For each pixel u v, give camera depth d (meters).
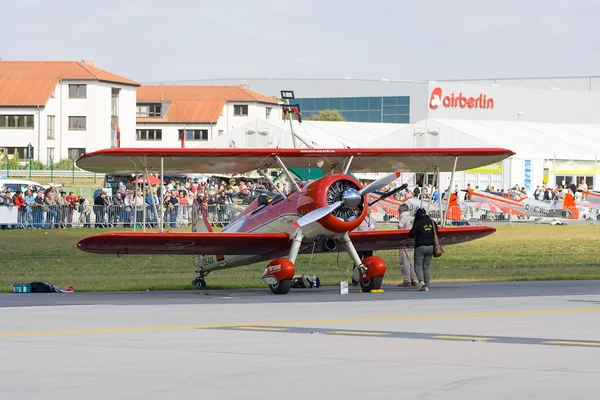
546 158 122.06
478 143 120.38
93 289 41.66
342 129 133.25
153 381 18.20
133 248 41.28
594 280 46.78
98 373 19.03
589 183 126.50
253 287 44.44
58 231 90.69
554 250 71.50
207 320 28.52
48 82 190.62
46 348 22.34
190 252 42.88
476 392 17.12
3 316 29.39
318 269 55.81
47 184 145.75
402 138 120.81
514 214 110.88
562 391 17.19
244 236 40.31
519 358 20.80
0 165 168.25
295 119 130.38
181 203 99.06
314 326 26.91
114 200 98.19
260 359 20.72
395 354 21.41
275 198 43.09
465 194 112.50
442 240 47.09
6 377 18.59
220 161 42.59
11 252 66.88
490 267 56.09
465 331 25.61
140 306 33.09
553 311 31.00
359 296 38.12
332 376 18.67
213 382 18.11
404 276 44.41
